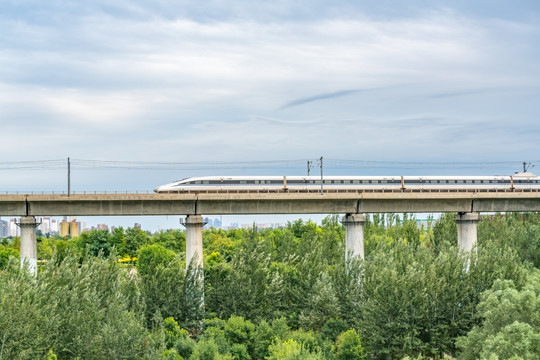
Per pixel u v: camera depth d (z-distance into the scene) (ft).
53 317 215.72
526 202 380.78
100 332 214.07
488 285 270.26
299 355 216.54
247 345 256.52
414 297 259.39
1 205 308.19
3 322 198.80
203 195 323.98
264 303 304.91
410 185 415.85
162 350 207.62
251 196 330.13
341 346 246.06
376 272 288.51
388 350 248.52
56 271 265.75
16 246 522.06
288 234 474.49
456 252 302.04
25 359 193.88
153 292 289.94
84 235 565.94
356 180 409.28
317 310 289.74
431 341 255.91
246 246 346.13
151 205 322.96
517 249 410.93
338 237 518.78
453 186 424.05
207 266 389.19
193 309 293.02
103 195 313.32
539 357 182.60
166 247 570.46
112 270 286.25
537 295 220.02
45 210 312.29
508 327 190.90
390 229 512.22
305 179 399.65
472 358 213.66
